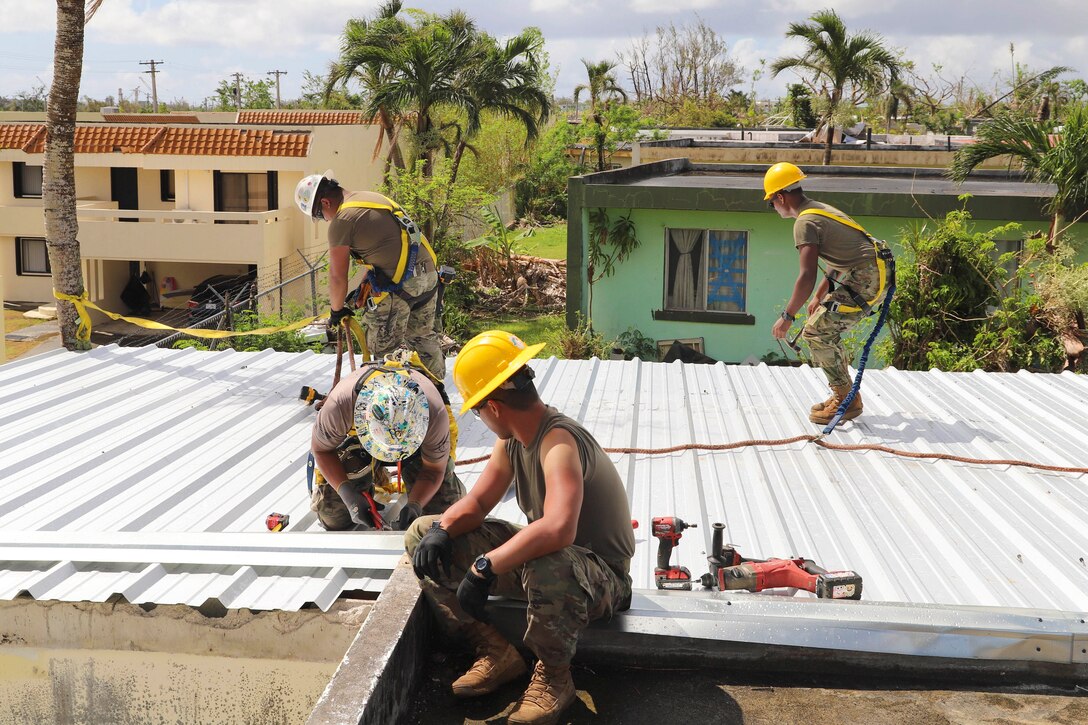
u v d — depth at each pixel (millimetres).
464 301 24781
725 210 15172
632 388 8070
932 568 4605
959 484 5770
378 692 2803
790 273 15672
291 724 4047
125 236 25266
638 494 5629
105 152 26125
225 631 3988
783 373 8734
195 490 5531
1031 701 3213
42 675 4156
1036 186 17422
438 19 26172
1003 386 8250
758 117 53125
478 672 3213
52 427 6621
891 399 7773
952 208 14461
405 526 4445
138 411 7098
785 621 3389
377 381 4359
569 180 15672
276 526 4941
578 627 3059
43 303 27859
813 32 23625
